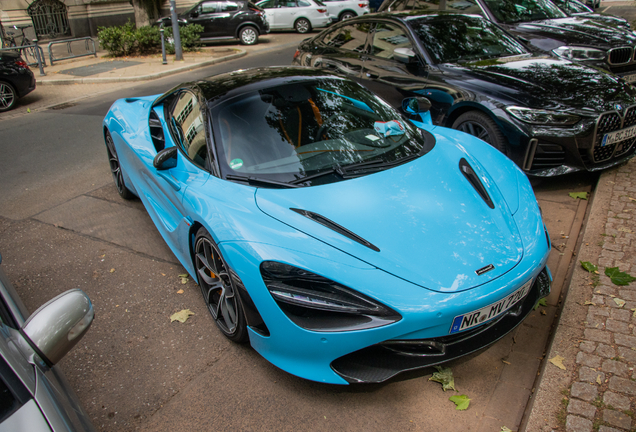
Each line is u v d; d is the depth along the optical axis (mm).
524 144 3951
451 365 2426
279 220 2293
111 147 4523
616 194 3943
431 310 1968
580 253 3182
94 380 2475
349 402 2230
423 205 2416
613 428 1919
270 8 18312
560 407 2041
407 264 2092
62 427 1330
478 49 5059
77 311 1590
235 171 2664
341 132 2902
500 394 2242
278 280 2088
